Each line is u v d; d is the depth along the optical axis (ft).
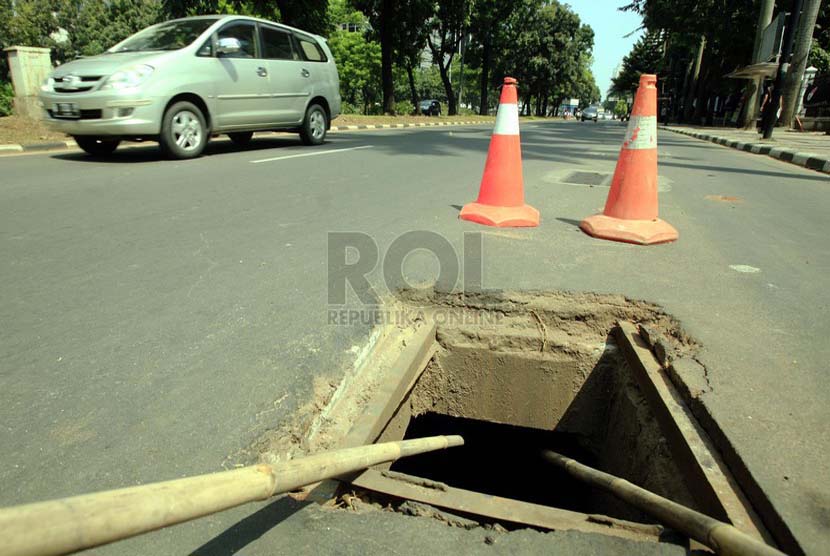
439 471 12.01
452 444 7.66
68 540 2.39
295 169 22.70
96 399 6.17
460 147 34.47
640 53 161.79
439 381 9.49
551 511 5.01
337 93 33.88
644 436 7.04
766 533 4.58
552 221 14.78
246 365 6.97
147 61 22.68
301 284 9.75
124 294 9.12
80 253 11.15
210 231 12.94
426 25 86.84
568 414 9.30
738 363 7.12
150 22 123.13
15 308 8.49
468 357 9.29
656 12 84.23
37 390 6.31
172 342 7.52
